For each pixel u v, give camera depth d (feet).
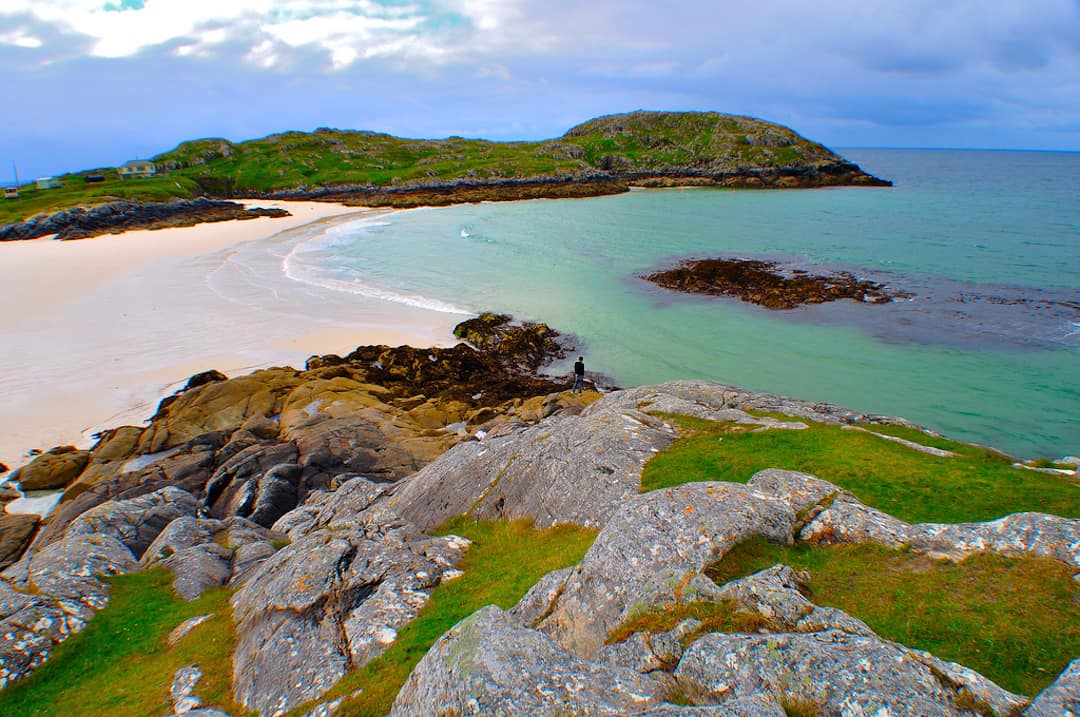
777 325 174.50
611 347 165.07
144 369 148.56
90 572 64.69
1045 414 118.62
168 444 116.16
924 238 277.23
